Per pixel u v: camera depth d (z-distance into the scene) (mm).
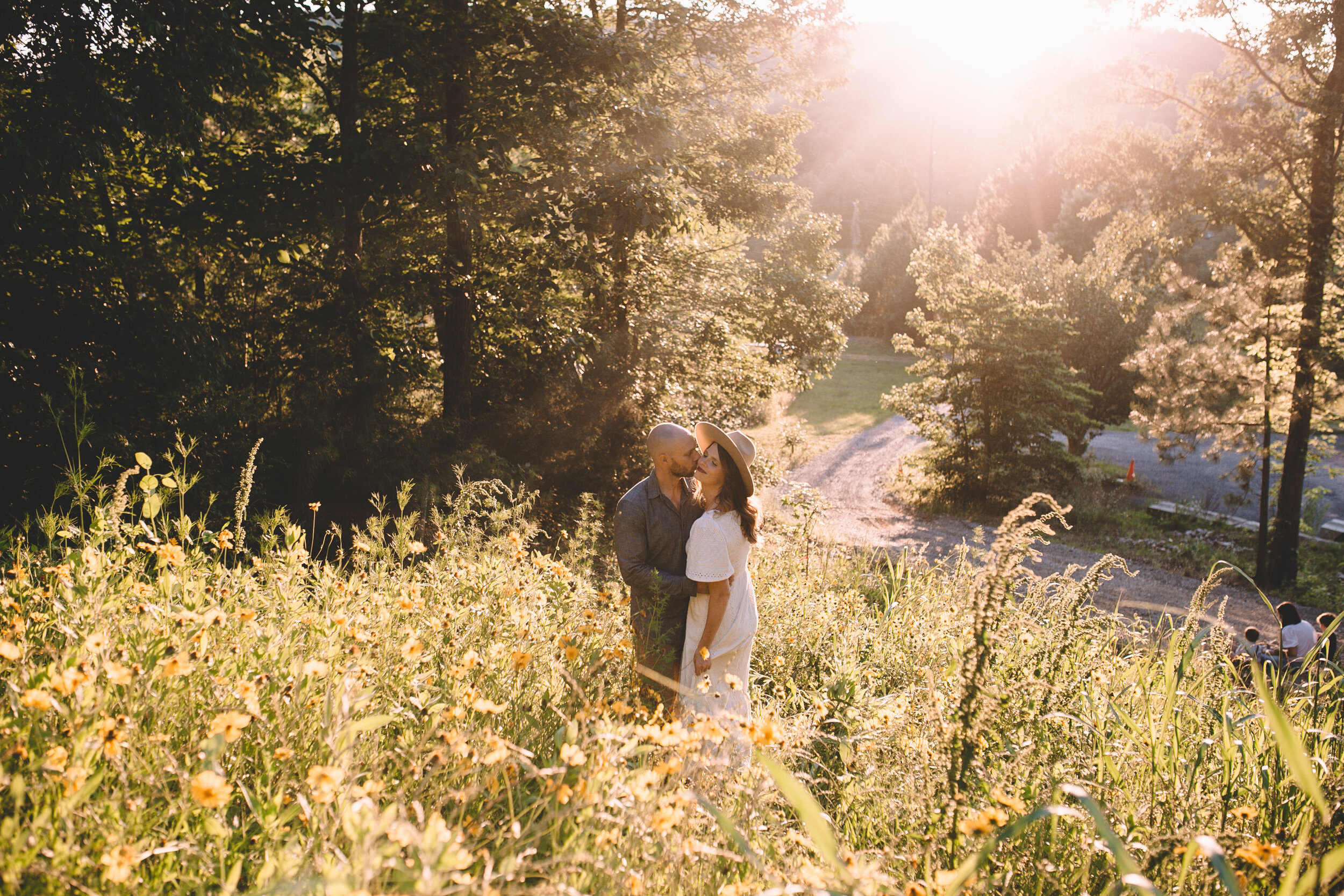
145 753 1476
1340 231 14109
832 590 6254
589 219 10117
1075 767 2275
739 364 17469
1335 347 14828
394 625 2502
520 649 2410
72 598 1988
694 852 1517
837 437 31359
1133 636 4066
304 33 9375
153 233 9164
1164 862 1649
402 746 1785
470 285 11109
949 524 18781
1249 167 14055
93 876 1201
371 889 1118
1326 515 20734
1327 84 13719
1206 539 18312
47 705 1376
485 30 10398
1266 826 2047
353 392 9336
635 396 13453
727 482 2979
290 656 2027
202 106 8406
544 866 1241
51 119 6711
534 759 1890
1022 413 20344
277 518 3000
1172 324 15336
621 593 3590
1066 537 17531
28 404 6398
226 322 9852
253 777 1642
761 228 18094
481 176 9961
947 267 28703
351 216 9594
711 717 2051
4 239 6672
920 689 3104
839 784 2512
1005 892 1600
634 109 10914
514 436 11578
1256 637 6734
